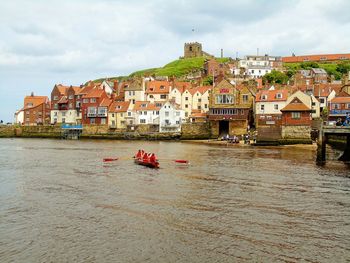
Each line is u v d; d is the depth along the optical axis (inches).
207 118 4675.2
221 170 1899.6
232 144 3762.3
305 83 5728.3
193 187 1461.6
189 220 1018.1
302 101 3860.7
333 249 824.9
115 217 1046.4
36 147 3459.6
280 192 1370.6
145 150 3043.8
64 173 1818.4
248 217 1047.0
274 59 7731.3
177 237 892.6
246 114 4318.4
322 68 7234.3
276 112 4200.3
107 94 5590.6
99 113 5246.1
